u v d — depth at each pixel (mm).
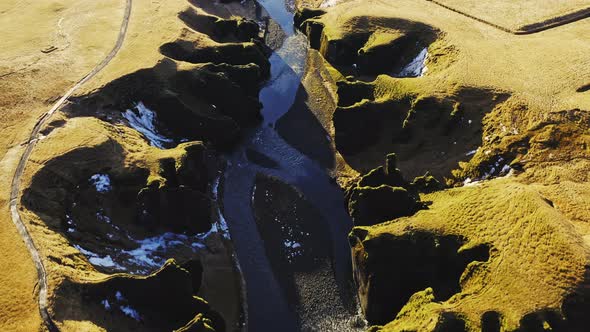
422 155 62844
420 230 47312
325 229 58031
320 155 68562
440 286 45062
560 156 54000
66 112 62875
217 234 57188
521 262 41312
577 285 38219
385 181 56656
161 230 55062
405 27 81688
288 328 48531
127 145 59969
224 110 71938
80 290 42625
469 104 63375
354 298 50594
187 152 58750
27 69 70438
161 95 68250
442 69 71312
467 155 59906
